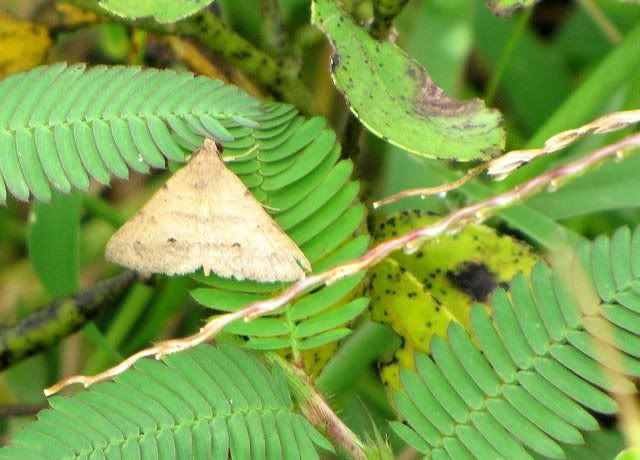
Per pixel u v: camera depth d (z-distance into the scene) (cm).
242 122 20
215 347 19
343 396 24
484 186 24
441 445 19
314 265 20
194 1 19
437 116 19
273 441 19
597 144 25
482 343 19
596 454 21
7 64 25
